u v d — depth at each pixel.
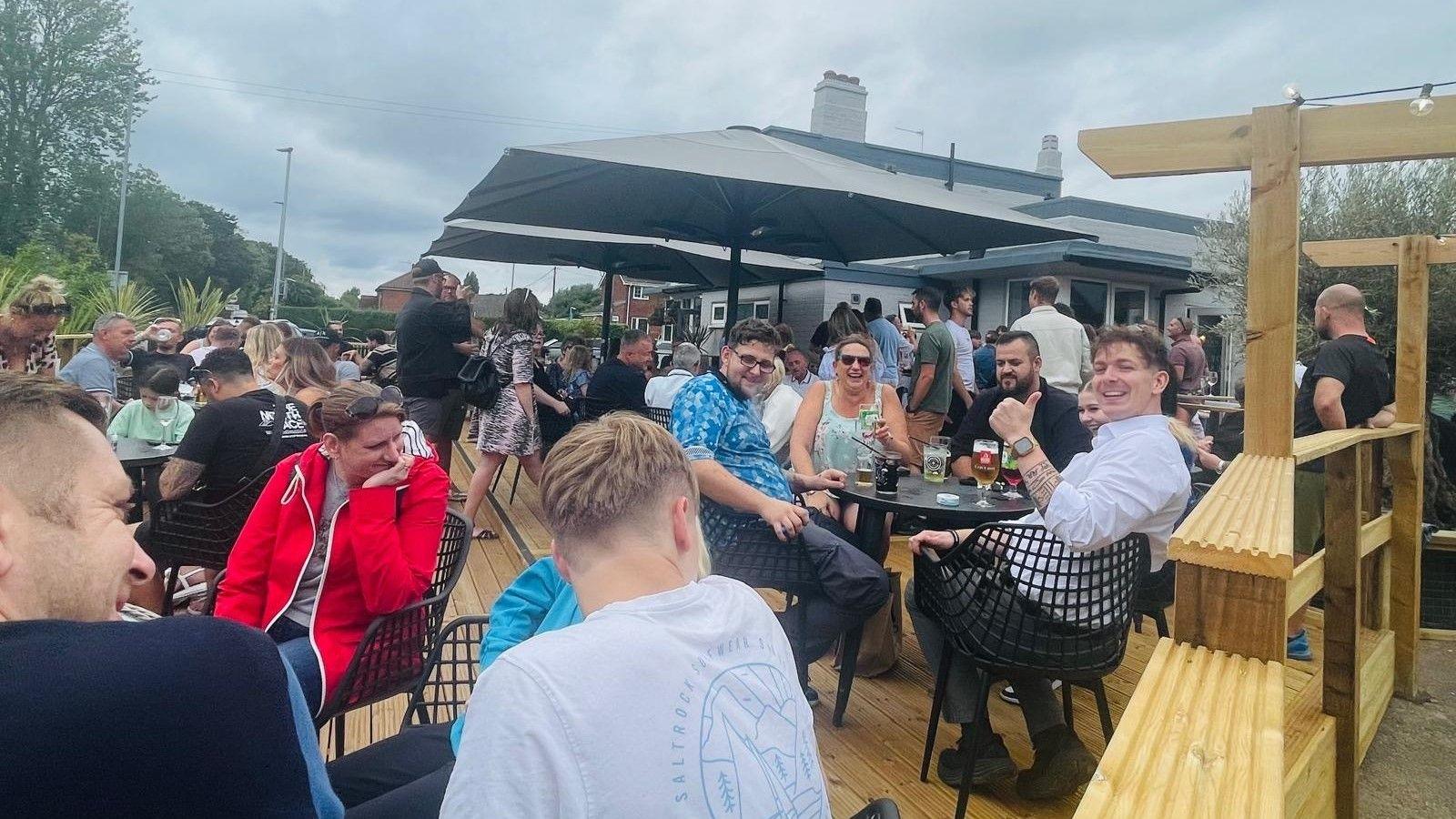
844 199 5.19
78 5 31.73
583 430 1.13
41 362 4.73
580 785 0.81
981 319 13.41
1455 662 3.61
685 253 8.27
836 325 5.18
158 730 0.73
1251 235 2.18
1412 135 2.01
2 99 31.19
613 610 0.97
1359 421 3.29
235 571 2.00
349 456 1.88
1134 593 2.18
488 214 5.40
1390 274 7.80
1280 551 1.32
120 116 32.97
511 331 4.90
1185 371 7.70
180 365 6.59
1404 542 3.26
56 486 0.89
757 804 0.90
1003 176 16.97
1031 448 2.18
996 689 3.10
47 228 31.17
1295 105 2.14
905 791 2.34
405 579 1.92
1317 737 2.10
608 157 3.66
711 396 2.70
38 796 0.68
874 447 3.40
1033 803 2.31
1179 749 1.02
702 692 0.92
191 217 44.38
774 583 2.65
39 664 0.72
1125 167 2.37
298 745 0.82
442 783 1.39
